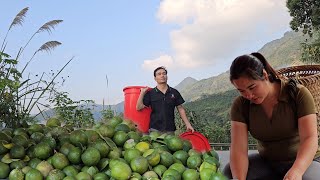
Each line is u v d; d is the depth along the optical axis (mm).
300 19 22266
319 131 3188
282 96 2551
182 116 5422
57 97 6621
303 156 2393
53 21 5414
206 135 10438
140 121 4930
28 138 2477
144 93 4984
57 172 2082
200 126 10617
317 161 2803
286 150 2734
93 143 2293
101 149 2232
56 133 2424
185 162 2303
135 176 2102
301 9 22078
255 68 2281
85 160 2150
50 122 2787
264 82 2346
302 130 2484
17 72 3908
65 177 2061
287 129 2617
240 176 2637
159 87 5211
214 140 10500
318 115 3209
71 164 2195
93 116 7414
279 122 2602
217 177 2027
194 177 2107
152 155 2197
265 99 2572
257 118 2662
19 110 3301
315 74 3357
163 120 5141
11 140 2336
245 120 2730
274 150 2785
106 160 2211
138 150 2283
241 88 2316
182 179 2143
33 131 2549
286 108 2562
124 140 2453
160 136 2529
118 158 2238
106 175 2135
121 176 2074
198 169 2199
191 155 2312
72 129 2662
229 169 2836
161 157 2230
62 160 2158
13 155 2211
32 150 2266
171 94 5246
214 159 2230
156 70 5230
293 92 2527
